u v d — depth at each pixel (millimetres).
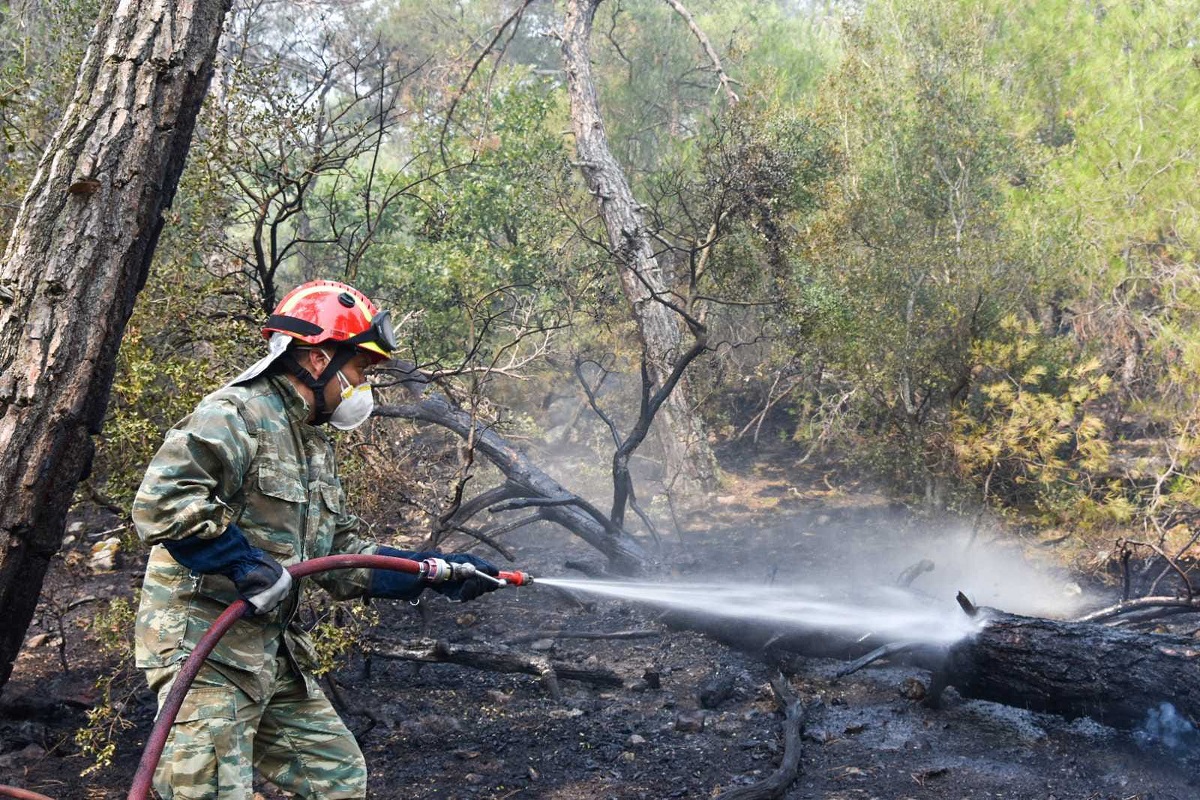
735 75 14711
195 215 5492
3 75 5938
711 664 5609
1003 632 4695
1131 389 10023
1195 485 7297
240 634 2676
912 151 9438
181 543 2527
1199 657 4480
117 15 3924
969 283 8555
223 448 2623
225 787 2588
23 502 3520
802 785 4152
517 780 4188
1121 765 4309
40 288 3629
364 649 5176
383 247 9336
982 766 4328
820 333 9250
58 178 3725
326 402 2838
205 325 5422
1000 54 11430
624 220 11078
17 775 4086
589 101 11578
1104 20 11789
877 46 10156
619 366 11312
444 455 8109
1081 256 9414
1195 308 8859
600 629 6238
